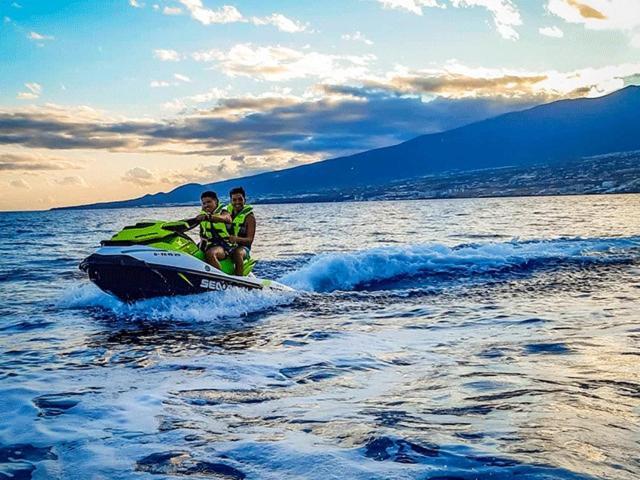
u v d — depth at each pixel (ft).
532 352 17.02
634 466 8.07
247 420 11.59
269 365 17.08
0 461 9.66
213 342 21.29
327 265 36.76
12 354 19.48
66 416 12.25
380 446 9.39
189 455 9.59
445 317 25.12
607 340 18.30
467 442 9.33
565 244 50.55
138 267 27.02
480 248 46.62
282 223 133.08
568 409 10.95
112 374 16.43
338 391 13.78
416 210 225.56
